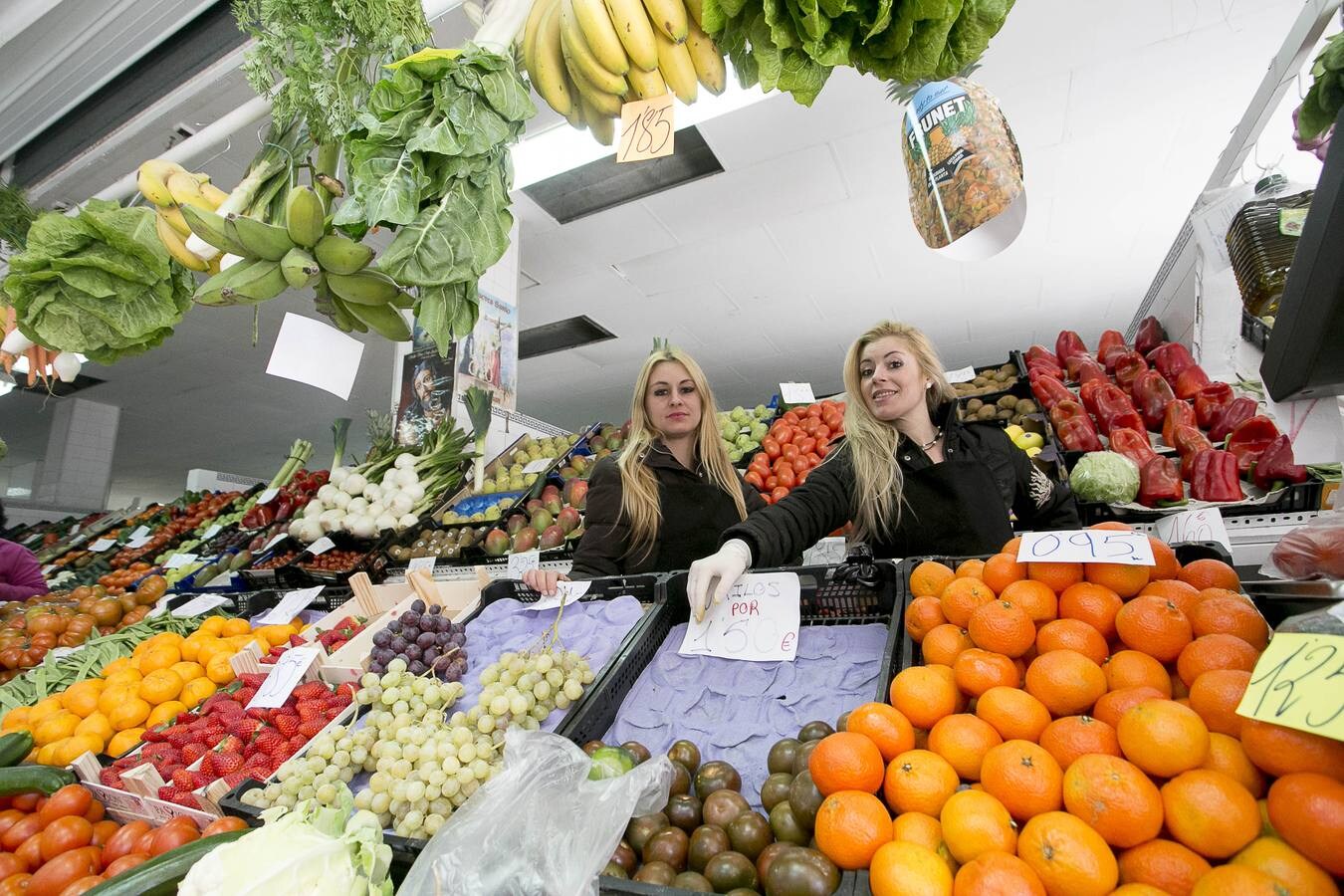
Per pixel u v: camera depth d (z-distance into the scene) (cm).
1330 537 90
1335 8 149
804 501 179
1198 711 76
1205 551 119
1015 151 127
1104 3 330
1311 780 59
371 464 384
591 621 158
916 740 93
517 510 334
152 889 100
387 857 96
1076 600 97
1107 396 290
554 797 92
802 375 836
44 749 179
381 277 145
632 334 704
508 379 434
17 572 360
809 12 99
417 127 126
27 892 128
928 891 66
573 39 124
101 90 280
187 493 570
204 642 212
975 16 113
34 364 220
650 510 225
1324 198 62
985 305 653
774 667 131
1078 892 64
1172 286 325
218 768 148
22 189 290
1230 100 391
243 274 135
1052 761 76
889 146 433
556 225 504
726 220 508
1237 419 243
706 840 89
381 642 157
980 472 188
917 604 112
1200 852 64
